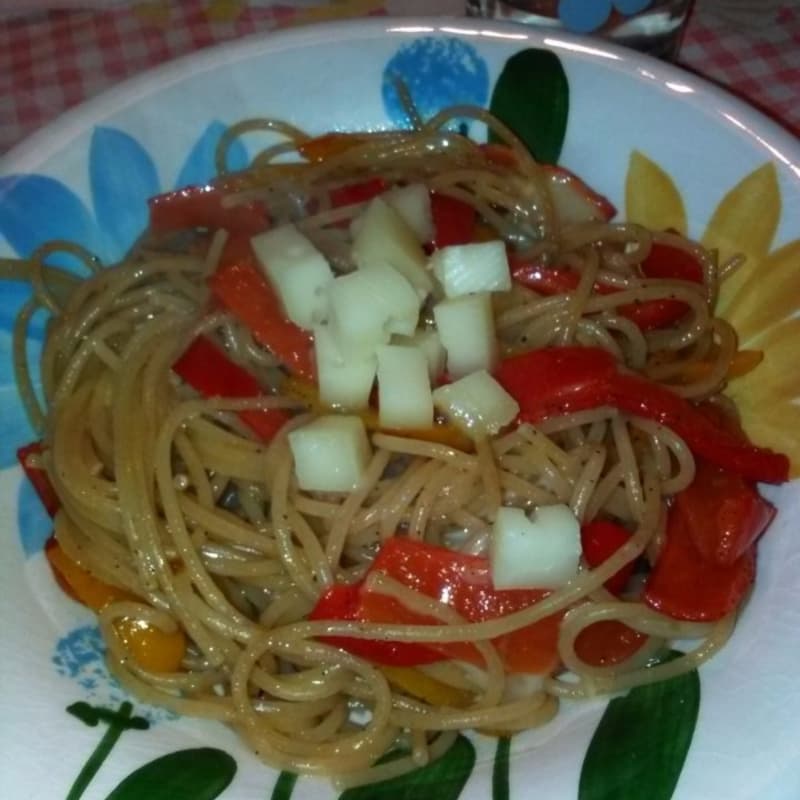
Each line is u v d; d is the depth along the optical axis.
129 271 0.30
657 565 0.26
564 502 0.26
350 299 0.26
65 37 0.42
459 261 0.27
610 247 0.31
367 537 0.27
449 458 0.26
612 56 0.30
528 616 0.24
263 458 0.27
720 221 0.29
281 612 0.27
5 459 0.27
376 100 0.33
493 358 0.27
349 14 0.42
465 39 0.32
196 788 0.23
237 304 0.28
